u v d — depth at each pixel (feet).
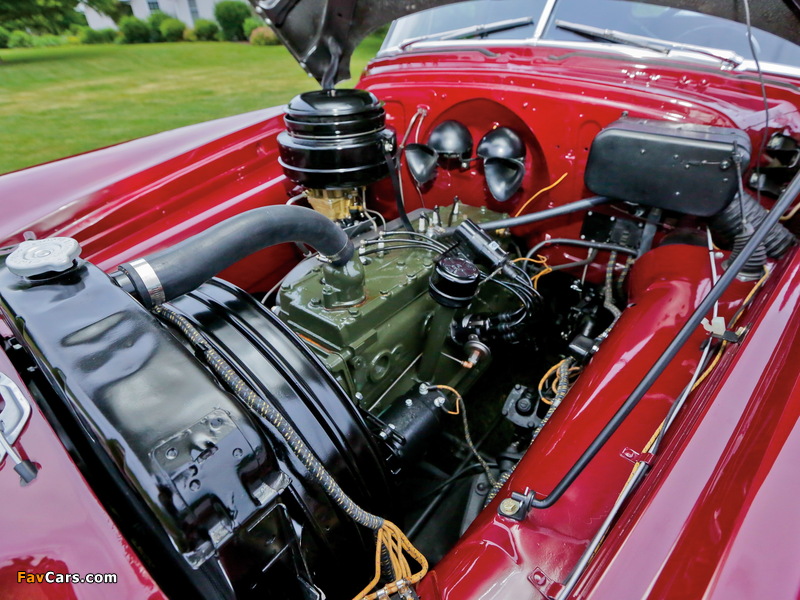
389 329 4.46
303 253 6.28
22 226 4.71
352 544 3.39
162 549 2.51
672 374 3.53
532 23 6.32
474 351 5.02
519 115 5.66
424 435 4.42
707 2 4.30
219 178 6.10
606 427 2.72
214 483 2.11
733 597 1.78
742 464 2.26
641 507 2.31
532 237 6.48
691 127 4.58
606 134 4.75
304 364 3.41
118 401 2.17
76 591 2.05
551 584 2.50
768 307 3.20
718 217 4.66
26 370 3.00
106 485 2.68
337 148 4.76
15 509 2.26
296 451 2.67
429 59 6.80
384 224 5.83
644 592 1.96
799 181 2.67
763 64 5.13
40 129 19.70
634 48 5.64
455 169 6.66
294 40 5.64
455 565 2.80
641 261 5.00
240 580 2.40
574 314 6.04
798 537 1.89
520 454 5.03
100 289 2.60
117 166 5.58
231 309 3.55
